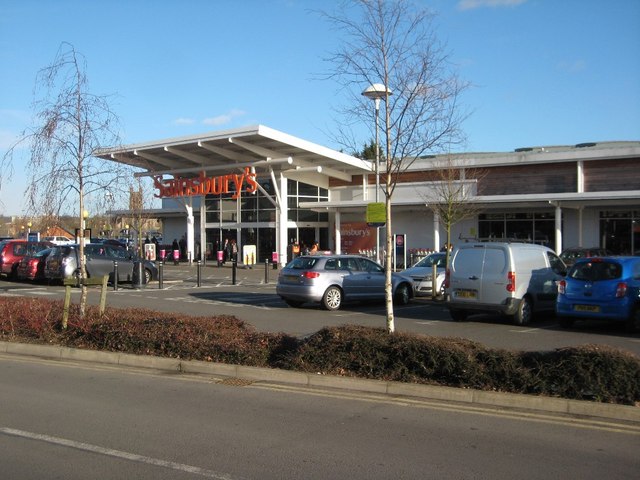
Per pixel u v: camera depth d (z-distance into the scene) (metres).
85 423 6.43
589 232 30.84
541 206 31.23
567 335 12.50
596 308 12.76
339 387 7.91
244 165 36.06
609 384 6.88
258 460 5.36
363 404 7.19
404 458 5.41
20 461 5.32
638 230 29.77
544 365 7.31
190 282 26.22
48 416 6.68
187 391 7.82
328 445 5.76
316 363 8.38
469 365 7.54
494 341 11.67
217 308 16.98
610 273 12.75
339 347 8.38
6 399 7.39
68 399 7.40
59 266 22.72
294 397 7.51
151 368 9.20
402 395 7.56
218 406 7.11
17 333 10.98
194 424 6.42
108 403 7.23
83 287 11.23
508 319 15.02
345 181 40.16
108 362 9.58
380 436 6.03
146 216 44.06
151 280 25.91
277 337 9.18
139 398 7.46
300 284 16.66
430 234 35.66
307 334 12.05
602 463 5.29
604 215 30.52
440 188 28.73
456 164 32.03
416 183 33.22
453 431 6.18
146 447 5.69
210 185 37.78
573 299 13.07
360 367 8.13
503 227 33.34
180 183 39.31
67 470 5.12
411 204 31.91
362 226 38.88
